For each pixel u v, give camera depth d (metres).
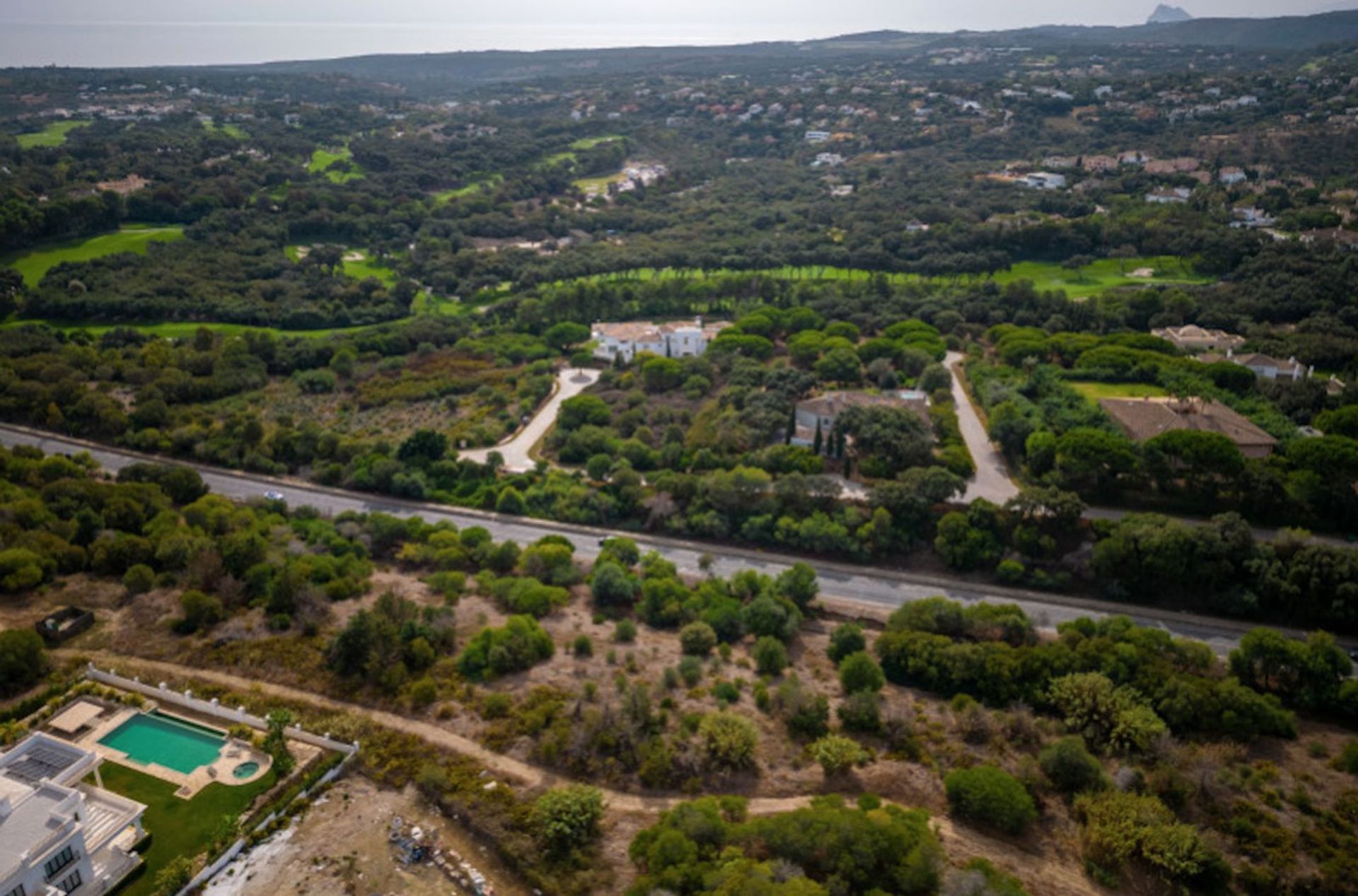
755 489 114.06
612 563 98.19
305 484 130.62
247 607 90.88
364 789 68.31
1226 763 69.94
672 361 161.62
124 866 60.00
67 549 97.44
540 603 92.12
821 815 60.12
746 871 56.09
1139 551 98.31
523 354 183.00
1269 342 155.75
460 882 60.50
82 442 143.75
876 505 110.06
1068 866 60.94
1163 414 120.44
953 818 65.00
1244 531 96.69
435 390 162.62
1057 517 103.12
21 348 167.00
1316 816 64.19
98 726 74.38
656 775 67.81
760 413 134.38
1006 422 124.31
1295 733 74.19
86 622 87.69
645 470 129.38
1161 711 74.88
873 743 73.00
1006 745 72.06
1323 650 80.12
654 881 56.78
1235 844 61.75
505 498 120.19
